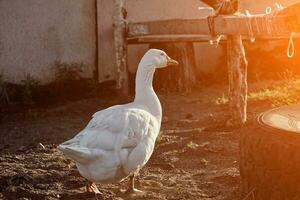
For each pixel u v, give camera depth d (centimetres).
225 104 1183
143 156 658
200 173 777
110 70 1450
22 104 1271
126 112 661
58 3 1407
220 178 744
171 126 1048
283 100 1141
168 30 1128
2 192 714
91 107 1254
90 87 1352
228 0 938
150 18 1488
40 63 1393
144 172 792
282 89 1246
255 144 558
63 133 1067
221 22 938
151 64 702
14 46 1373
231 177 740
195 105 1211
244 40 1387
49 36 1400
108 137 641
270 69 1463
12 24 1372
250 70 1449
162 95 1320
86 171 649
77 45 1425
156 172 793
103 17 1441
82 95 1348
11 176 770
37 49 1390
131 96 1330
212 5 955
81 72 1420
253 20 880
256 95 1194
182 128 1028
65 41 1414
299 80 1318
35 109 1255
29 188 730
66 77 1364
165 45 1369
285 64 1460
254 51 1468
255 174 559
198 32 1021
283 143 538
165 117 1123
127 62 1328
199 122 1055
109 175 646
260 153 552
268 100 1157
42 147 952
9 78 1370
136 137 652
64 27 1413
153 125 674
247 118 1030
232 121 991
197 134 966
